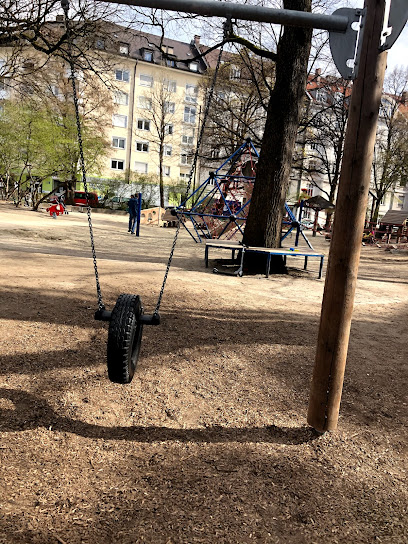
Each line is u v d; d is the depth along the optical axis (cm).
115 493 232
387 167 3753
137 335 318
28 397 327
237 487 243
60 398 329
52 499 225
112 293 630
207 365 414
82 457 263
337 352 299
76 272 768
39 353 404
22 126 2636
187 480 246
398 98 3750
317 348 308
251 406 343
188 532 207
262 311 621
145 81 5178
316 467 269
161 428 302
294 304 691
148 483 242
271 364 429
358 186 283
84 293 613
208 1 278
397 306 748
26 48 1288
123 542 199
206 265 1018
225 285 802
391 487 255
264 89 2670
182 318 547
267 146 983
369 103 276
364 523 223
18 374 360
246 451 280
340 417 335
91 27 1073
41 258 899
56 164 2805
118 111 5078
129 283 710
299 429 314
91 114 3594
